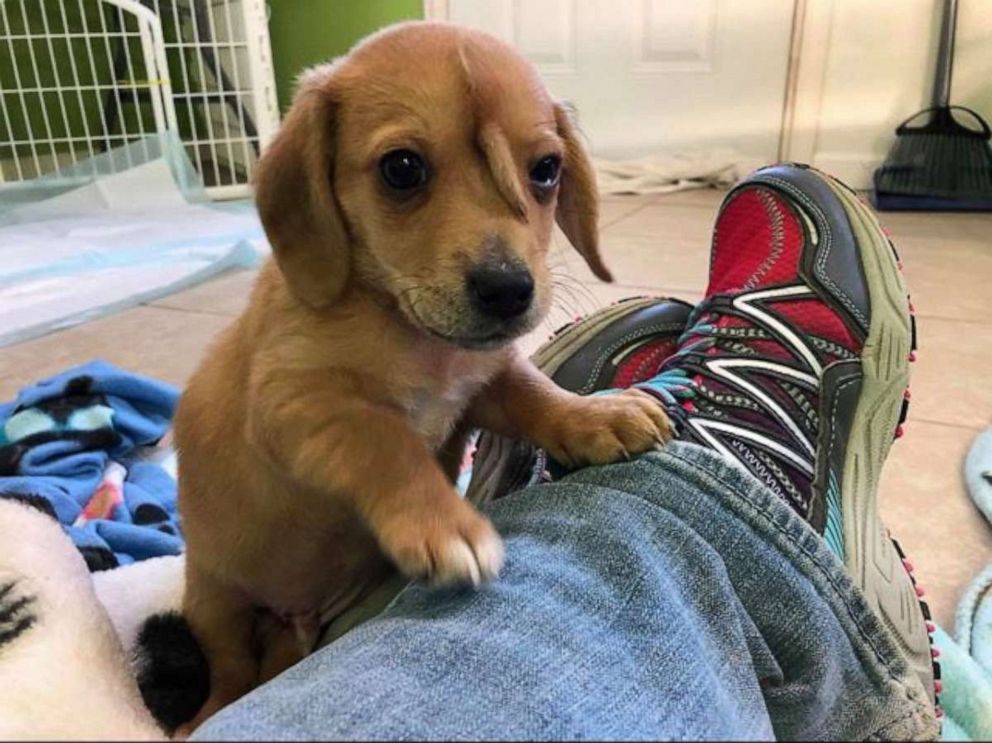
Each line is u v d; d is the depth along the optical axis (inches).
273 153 10.4
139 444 17.6
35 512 11.4
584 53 37.2
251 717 6.2
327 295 9.9
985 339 20.1
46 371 20.7
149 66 32.2
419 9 37.7
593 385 14.2
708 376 11.6
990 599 11.9
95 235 30.0
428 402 10.6
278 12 38.7
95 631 9.7
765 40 34.9
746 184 14.9
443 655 6.8
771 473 10.4
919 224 29.6
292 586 11.7
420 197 9.9
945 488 14.7
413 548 8.2
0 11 34.0
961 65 32.3
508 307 9.5
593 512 8.5
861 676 9.0
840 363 12.2
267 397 9.7
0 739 6.4
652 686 7.0
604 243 27.9
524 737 6.2
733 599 8.3
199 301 24.8
